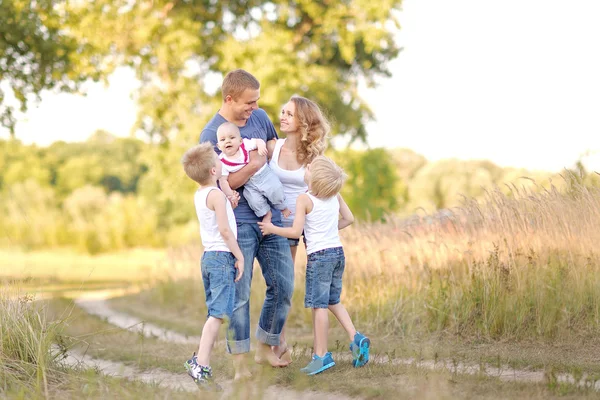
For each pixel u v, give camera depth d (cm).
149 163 2709
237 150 505
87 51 2341
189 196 2600
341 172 521
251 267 516
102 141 6119
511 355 560
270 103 2353
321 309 513
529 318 630
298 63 2478
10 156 5488
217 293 478
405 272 793
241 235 511
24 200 4344
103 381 488
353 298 834
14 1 1720
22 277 604
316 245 519
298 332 838
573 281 628
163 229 3803
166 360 614
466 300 680
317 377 489
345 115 2712
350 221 549
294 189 541
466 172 3531
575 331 604
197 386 488
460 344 635
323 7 2602
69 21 2269
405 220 902
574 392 409
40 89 1797
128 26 2430
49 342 522
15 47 1706
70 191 5631
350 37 2567
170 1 2484
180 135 2539
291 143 539
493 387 429
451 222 773
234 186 505
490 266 665
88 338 736
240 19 2641
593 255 639
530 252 663
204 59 2622
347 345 646
